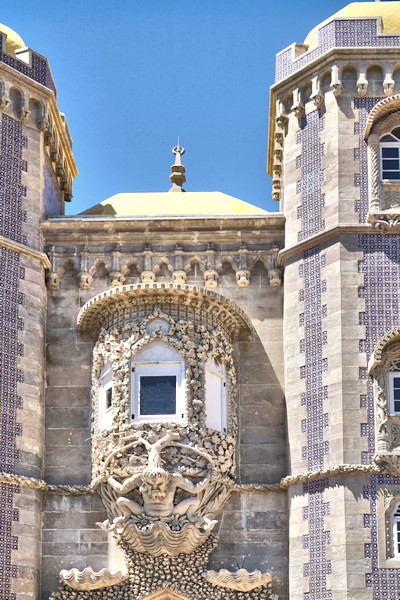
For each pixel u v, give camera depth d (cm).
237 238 4025
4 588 3569
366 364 3678
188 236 4025
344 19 3988
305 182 3950
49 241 4025
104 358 3872
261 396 3891
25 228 3941
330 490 3594
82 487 3778
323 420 3681
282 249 3988
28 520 3672
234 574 3638
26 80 4022
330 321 3747
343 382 3662
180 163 4694
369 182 3844
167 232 4028
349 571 3497
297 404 3766
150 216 4025
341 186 3853
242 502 3769
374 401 3634
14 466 3697
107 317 3909
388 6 4138
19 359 3803
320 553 3575
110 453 3731
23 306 3856
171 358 3809
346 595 3478
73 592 3684
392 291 3747
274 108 4169
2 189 3909
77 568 3719
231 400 3850
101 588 3684
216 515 3741
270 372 3912
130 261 4016
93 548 3734
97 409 3844
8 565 3594
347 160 3878
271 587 3678
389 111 3894
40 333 3891
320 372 3731
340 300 3738
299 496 3675
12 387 3762
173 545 3647
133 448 3728
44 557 3731
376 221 3788
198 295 3841
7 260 3856
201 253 4019
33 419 3781
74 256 4022
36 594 3656
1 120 3959
